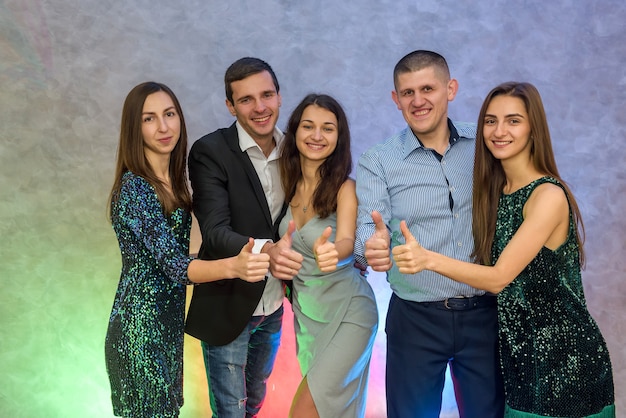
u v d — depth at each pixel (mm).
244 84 2664
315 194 2689
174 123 2467
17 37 3469
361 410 2793
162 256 2328
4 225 3531
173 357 2447
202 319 2742
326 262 2318
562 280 2186
